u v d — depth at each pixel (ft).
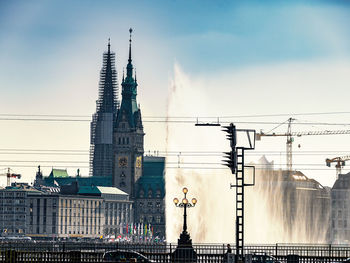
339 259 512.63
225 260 469.98
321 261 496.64
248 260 422.82
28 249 553.64
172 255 487.61
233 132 440.04
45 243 568.41
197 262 482.28
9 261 449.89
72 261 456.45
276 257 498.28
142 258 459.32
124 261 432.66
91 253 466.70
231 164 437.99
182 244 497.05
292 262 491.31
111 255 459.32
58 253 459.73
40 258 456.04
